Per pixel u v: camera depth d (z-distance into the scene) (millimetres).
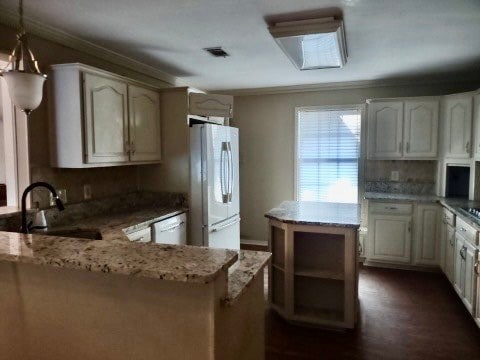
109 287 1220
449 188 4348
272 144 5344
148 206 3768
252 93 5332
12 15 2449
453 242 3488
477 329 2859
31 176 2680
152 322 1180
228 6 2355
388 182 4824
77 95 2697
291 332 2822
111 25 2697
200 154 3666
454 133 4078
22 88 1488
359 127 4926
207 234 3697
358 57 3604
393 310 3209
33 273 1312
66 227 2740
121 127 3141
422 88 4641
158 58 3629
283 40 2752
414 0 2260
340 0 2262
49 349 1327
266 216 3051
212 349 1116
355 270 2727
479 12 2461
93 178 3279
